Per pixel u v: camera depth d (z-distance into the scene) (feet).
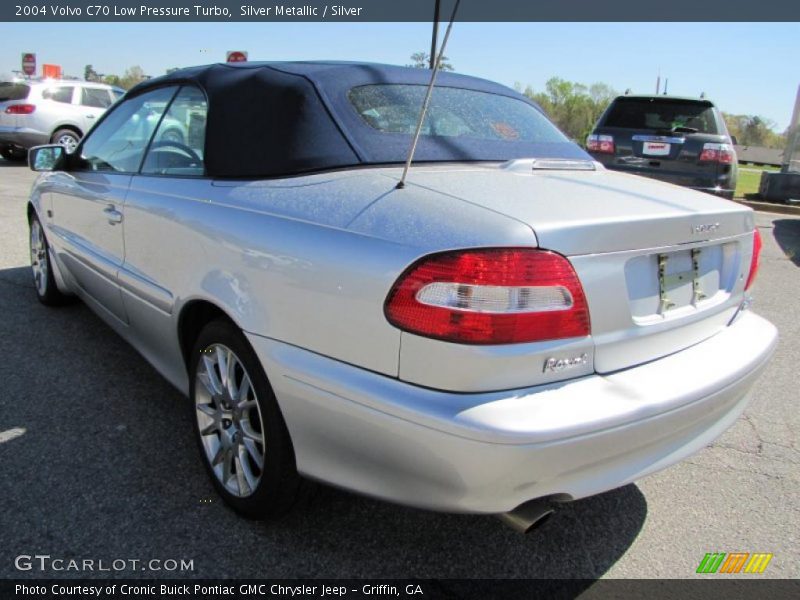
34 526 7.50
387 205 6.50
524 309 5.70
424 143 8.27
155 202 9.00
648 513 8.45
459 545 7.62
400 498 6.18
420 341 5.74
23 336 13.19
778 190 40.65
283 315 6.70
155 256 8.94
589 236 6.05
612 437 5.97
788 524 8.31
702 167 26.45
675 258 7.06
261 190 7.61
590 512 8.42
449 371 5.67
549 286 5.79
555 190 7.11
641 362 6.72
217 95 8.78
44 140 43.04
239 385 7.82
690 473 9.41
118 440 9.40
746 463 9.71
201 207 8.10
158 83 10.56
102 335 13.39
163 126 9.86
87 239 11.59
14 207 27.61
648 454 6.64
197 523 7.70
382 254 6.03
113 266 10.29
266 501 7.36
